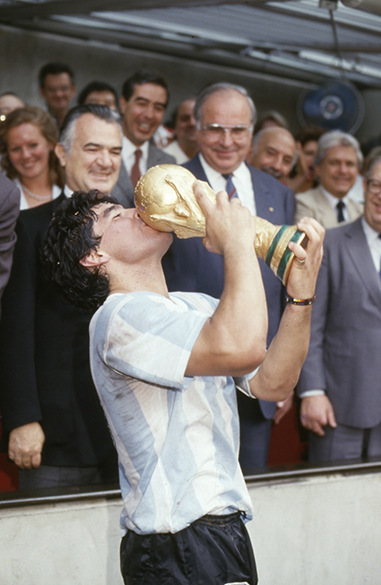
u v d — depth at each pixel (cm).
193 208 178
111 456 313
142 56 732
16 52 645
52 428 303
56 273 199
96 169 331
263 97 815
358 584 319
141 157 505
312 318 379
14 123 408
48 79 636
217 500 179
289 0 447
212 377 186
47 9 519
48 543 267
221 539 180
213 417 183
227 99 356
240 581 183
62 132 337
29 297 299
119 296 179
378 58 725
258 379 199
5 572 262
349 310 372
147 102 491
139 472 179
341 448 375
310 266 181
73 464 306
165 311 170
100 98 573
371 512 320
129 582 185
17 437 296
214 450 183
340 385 373
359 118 777
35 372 302
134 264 192
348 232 383
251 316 157
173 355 163
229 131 355
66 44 672
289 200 381
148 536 179
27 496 271
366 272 373
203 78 784
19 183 418
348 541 316
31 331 299
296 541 305
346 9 462
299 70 799
